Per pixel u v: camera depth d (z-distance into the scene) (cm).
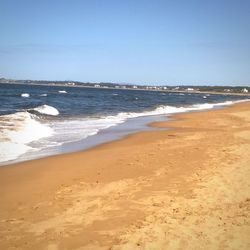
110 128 2028
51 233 597
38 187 844
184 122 2464
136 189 820
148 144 1445
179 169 989
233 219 629
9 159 1117
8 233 597
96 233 595
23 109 2797
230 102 6900
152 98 7375
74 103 4212
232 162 1051
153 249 531
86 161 1123
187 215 655
